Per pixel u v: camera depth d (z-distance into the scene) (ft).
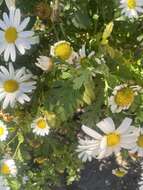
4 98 1.04
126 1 0.97
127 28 1.11
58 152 1.24
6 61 1.05
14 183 1.21
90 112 1.03
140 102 0.99
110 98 0.96
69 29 1.09
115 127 1.00
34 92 1.12
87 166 1.42
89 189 1.42
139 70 1.07
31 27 1.05
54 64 0.99
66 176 1.40
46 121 1.11
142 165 1.32
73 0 1.03
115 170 1.34
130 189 1.40
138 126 1.04
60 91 1.02
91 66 0.97
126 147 0.96
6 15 0.95
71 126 1.26
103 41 1.00
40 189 1.29
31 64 1.12
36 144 1.20
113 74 1.01
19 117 1.15
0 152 1.19
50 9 1.01
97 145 0.94
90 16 1.09
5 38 0.96
